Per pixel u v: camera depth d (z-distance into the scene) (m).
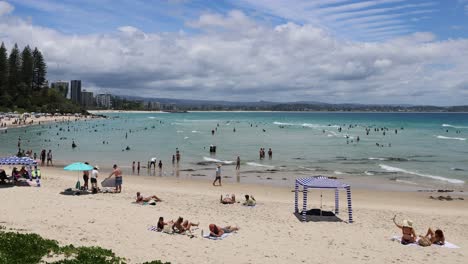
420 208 27.25
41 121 153.62
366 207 27.19
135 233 17.73
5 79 165.75
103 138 89.12
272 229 20.31
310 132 108.12
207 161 52.38
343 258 16.02
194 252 15.62
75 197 25.48
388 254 16.75
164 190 31.36
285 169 45.88
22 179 30.88
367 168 46.72
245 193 31.50
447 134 101.75
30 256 12.42
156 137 91.88
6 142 77.81
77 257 12.78
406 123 166.62
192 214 22.97
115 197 27.05
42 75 189.88
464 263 15.88
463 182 37.94
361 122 179.62
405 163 50.91
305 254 16.31
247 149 66.62
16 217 18.92
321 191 32.75
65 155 58.28
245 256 15.60
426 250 17.47
